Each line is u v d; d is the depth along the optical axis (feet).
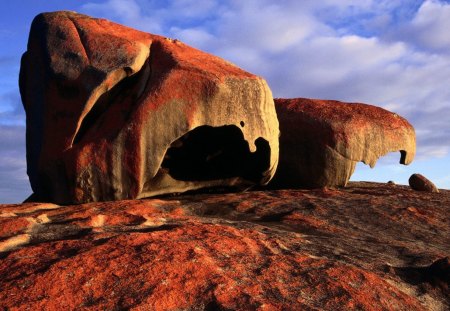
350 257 22.00
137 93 37.70
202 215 32.37
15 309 13.76
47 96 38.32
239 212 33.22
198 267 16.83
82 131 37.58
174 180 40.88
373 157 48.75
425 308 17.52
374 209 35.01
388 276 19.92
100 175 35.55
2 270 16.44
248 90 38.50
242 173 44.16
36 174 39.86
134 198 35.73
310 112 49.75
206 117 36.91
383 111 52.70
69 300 14.48
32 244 21.12
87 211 27.81
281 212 33.40
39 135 39.37
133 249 18.10
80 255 17.21
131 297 14.73
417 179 53.16
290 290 16.60
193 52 42.06
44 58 39.19
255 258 19.11
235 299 15.19
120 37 40.19
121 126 36.06
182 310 14.53
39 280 15.34
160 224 25.11
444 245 29.14
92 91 36.19
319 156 47.88
